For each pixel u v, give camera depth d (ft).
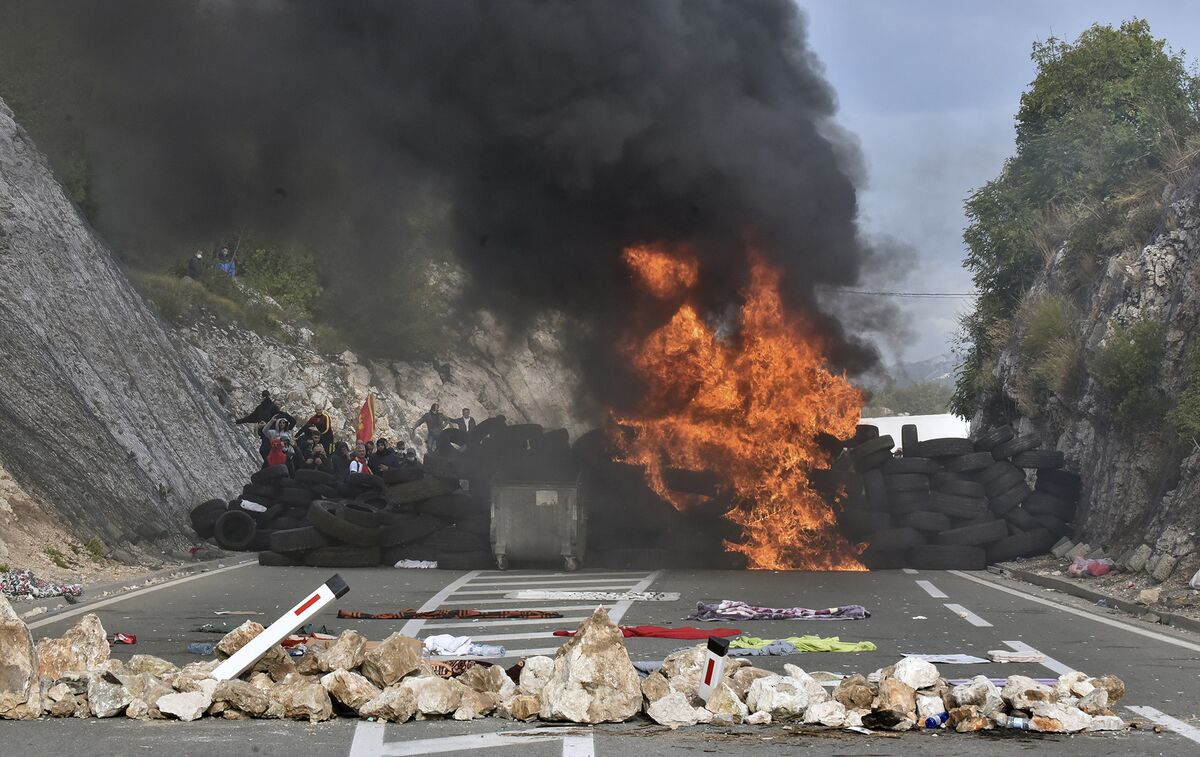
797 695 23.43
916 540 64.28
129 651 32.24
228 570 61.67
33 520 55.06
